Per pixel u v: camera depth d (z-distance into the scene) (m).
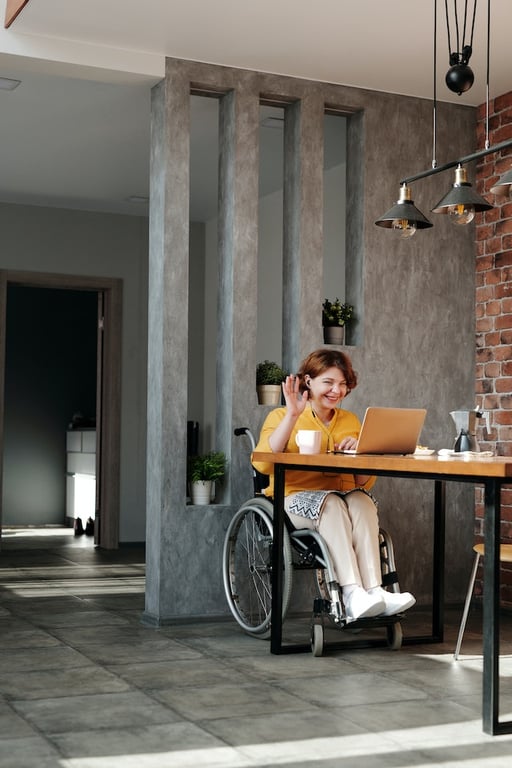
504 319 5.04
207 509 4.57
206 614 4.54
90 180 7.11
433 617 4.10
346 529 3.75
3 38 4.31
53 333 10.21
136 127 5.93
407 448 3.70
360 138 5.02
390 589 3.88
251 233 4.72
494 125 5.14
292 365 4.84
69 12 4.12
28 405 10.04
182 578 4.50
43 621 4.47
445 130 5.20
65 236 7.93
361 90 5.00
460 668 3.58
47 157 6.56
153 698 3.07
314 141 4.88
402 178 5.08
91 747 2.55
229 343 4.68
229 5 4.03
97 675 3.38
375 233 5.00
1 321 7.69
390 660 3.71
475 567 3.75
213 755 2.50
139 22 4.21
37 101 5.48
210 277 8.38
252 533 4.59
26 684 3.23
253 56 4.59
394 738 2.68
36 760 2.43
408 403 5.04
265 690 3.20
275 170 6.85
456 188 3.44
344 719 2.86
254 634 4.13
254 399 4.69
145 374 8.12
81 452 9.37
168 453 4.50
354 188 5.07
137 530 8.01
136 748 2.55
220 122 4.85
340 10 4.05
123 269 8.09
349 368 4.23
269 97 4.85
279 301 7.32
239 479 4.64
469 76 3.45
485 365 5.15
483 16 4.06
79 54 4.42
